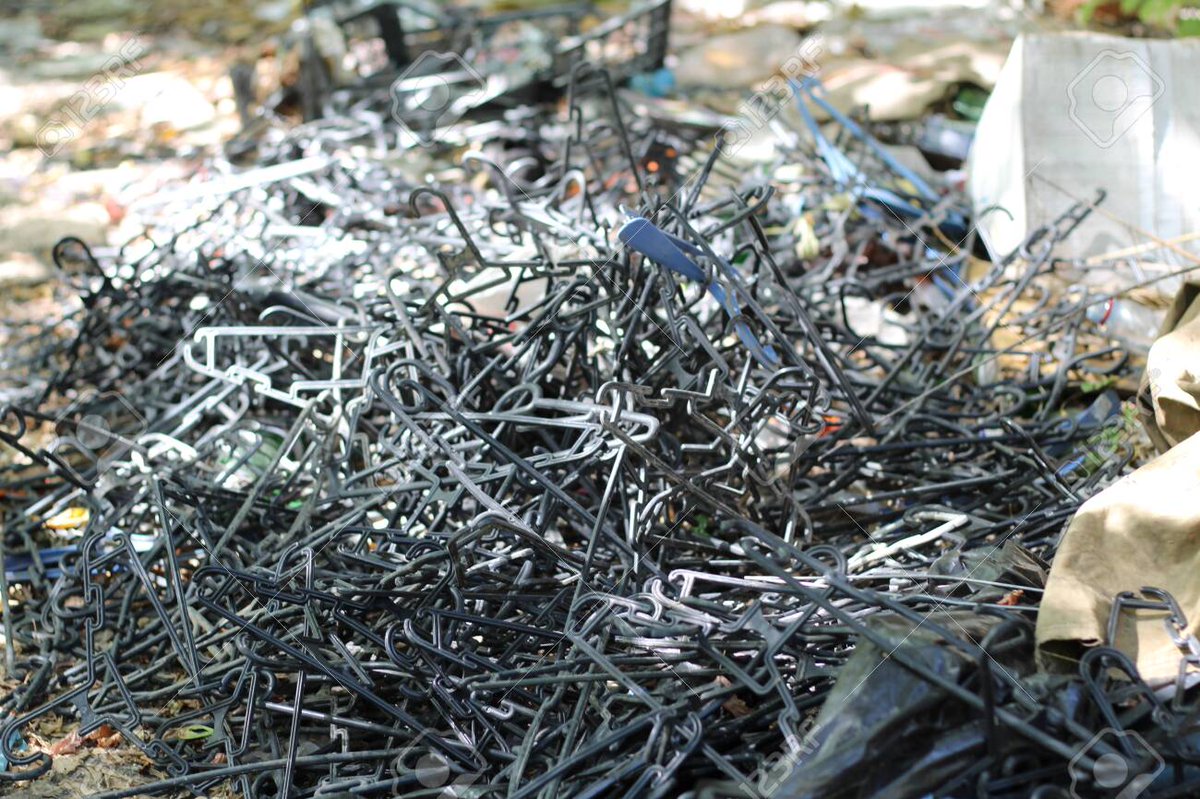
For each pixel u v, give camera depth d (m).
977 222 4.64
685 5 8.03
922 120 5.56
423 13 6.42
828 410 3.28
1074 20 6.86
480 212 4.43
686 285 3.77
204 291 4.21
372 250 4.40
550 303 3.16
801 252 4.44
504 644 2.74
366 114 5.97
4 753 2.71
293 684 2.79
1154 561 2.46
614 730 2.33
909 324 4.27
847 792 2.01
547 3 7.74
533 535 2.70
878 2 7.46
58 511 3.52
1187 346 2.85
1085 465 3.26
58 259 4.39
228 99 7.21
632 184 5.08
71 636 3.06
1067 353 3.73
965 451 3.46
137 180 6.10
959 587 2.62
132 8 8.87
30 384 4.34
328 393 3.35
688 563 2.92
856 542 3.10
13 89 7.51
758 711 2.31
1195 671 2.22
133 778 2.69
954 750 2.03
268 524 3.24
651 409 3.08
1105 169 4.31
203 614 3.04
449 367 3.18
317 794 2.40
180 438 3.73
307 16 6.57
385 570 2.85
